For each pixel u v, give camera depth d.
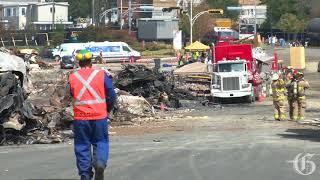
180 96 68.00
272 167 21.44
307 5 49.28
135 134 36.09
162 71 78.50
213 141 30.52
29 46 175.00
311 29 47.78
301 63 92.94
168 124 43.16
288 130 36.69
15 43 177.75
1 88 31.45
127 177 19.75
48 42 176.75
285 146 27.66
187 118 48.56
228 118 48.25
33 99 45.50
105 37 179.00
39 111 34.97
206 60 101.19
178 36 127.88
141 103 51.06
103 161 16.33
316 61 129.62
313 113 52.66
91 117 16.47
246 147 27.36
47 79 71.38
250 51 73.19
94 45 131.12
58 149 28.38
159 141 31.17
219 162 22.77
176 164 22.42
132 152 26.12
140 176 19.91
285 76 50.03
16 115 31.53
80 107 16.53
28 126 32.41
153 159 23.83
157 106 58.50
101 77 16.66
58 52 137.75
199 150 26.47
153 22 180.62
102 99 16.66
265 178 19.30
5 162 23.83
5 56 45.50
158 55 153.00
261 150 26.20
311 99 69.00
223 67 70.38
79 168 16.58
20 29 193.38
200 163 22.58
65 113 35.41
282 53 157.50
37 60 102.75
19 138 31.33
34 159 24.64
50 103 44.00
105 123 16.64
